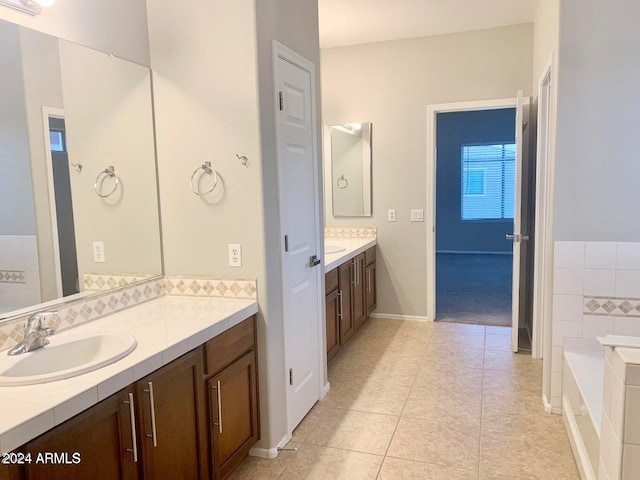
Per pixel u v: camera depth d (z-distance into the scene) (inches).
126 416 59.8
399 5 143.6
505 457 93.7
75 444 52.7
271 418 94.3
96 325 78.5
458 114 362.9
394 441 100.1
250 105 87.6
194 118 91.5
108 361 60.9
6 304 68.8
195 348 73.6
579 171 102.6
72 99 79.4
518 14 153.3
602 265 103.3
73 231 79.7
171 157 94.2
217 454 79.4
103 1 84.3
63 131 78.3
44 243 74.7
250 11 85.9
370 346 158.2
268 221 91.3
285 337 99.1
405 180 181.3
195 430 74.2
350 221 190.5
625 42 98.1
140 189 92.4
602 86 99.9
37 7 73.2
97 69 83.1
